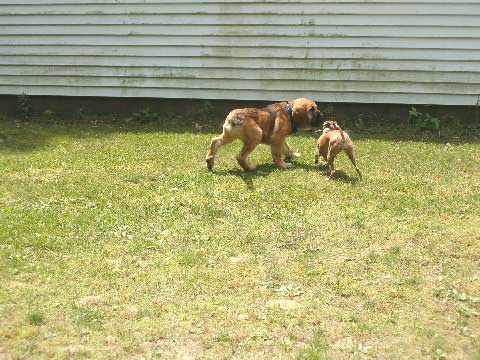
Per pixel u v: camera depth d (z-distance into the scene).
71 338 4.51
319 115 7.62
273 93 9.94
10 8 10.37
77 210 6.52
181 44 10.02
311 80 9.80
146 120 10.07
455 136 9.05
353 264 5.61
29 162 7.88
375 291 5.29
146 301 5.08
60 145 8.65
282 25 9.72
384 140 8.85
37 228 6.09
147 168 7.70
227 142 7.49
